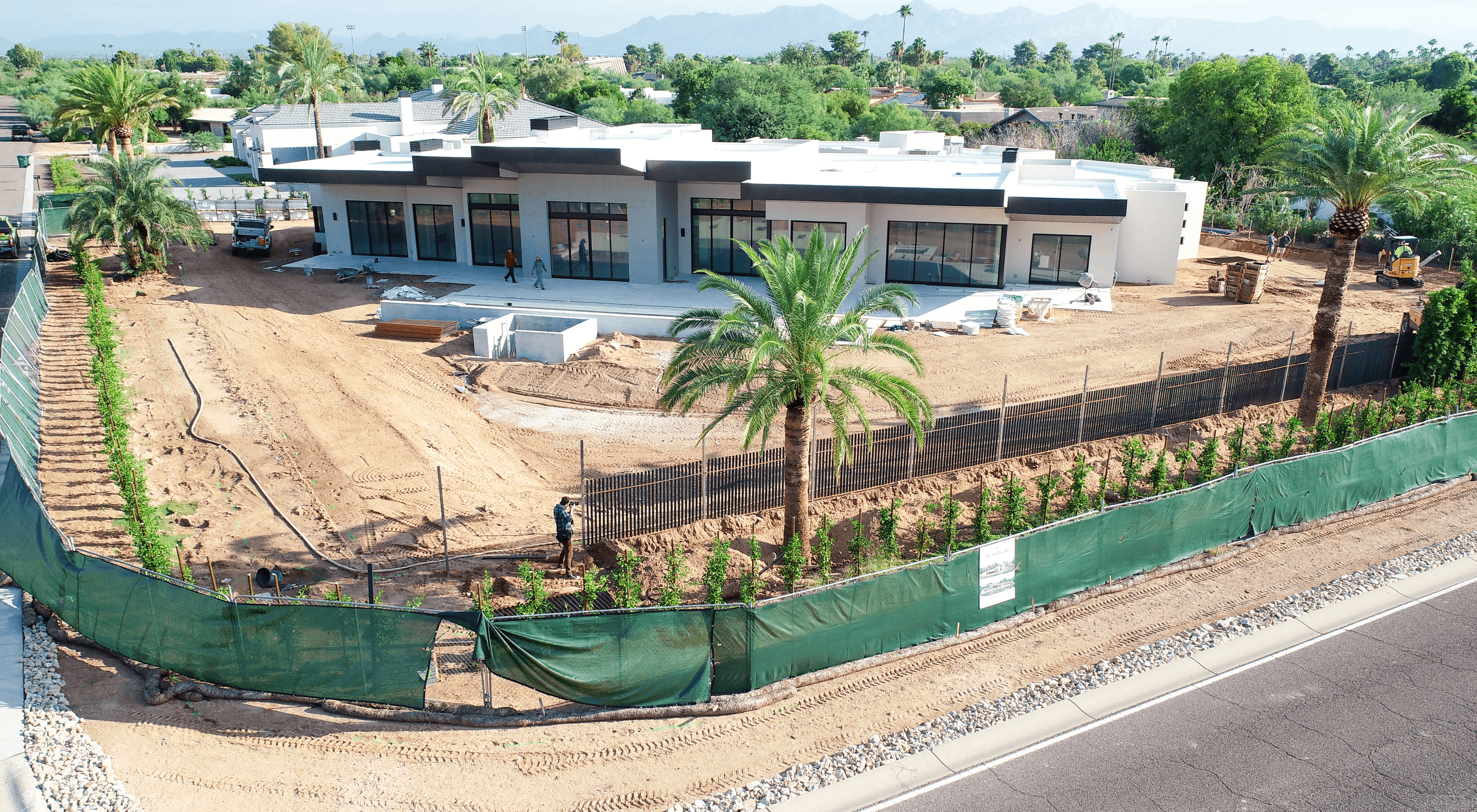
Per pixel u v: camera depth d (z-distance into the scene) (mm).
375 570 16500
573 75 111125
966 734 12367
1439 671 13609
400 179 39188
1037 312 31750
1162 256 37219
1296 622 15047
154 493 19312
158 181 38062
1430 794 11000
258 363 27875
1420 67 127625
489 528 18375
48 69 172750
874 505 19109
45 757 11391
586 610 15000
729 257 37219
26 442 20625
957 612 14562
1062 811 10812
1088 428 21672
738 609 12742
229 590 14023
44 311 32375
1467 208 41312
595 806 10945
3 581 15484
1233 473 17500
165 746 11781
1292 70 56781
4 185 65188
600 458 21656
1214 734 12242
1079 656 14211
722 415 16641
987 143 76375
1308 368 23203
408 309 31891
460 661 13797
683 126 53438
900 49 194000
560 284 36625
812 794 11219
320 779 11250
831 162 44125
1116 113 78562
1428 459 20016
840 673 13672
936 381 25766
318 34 152500
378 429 23156
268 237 42656
